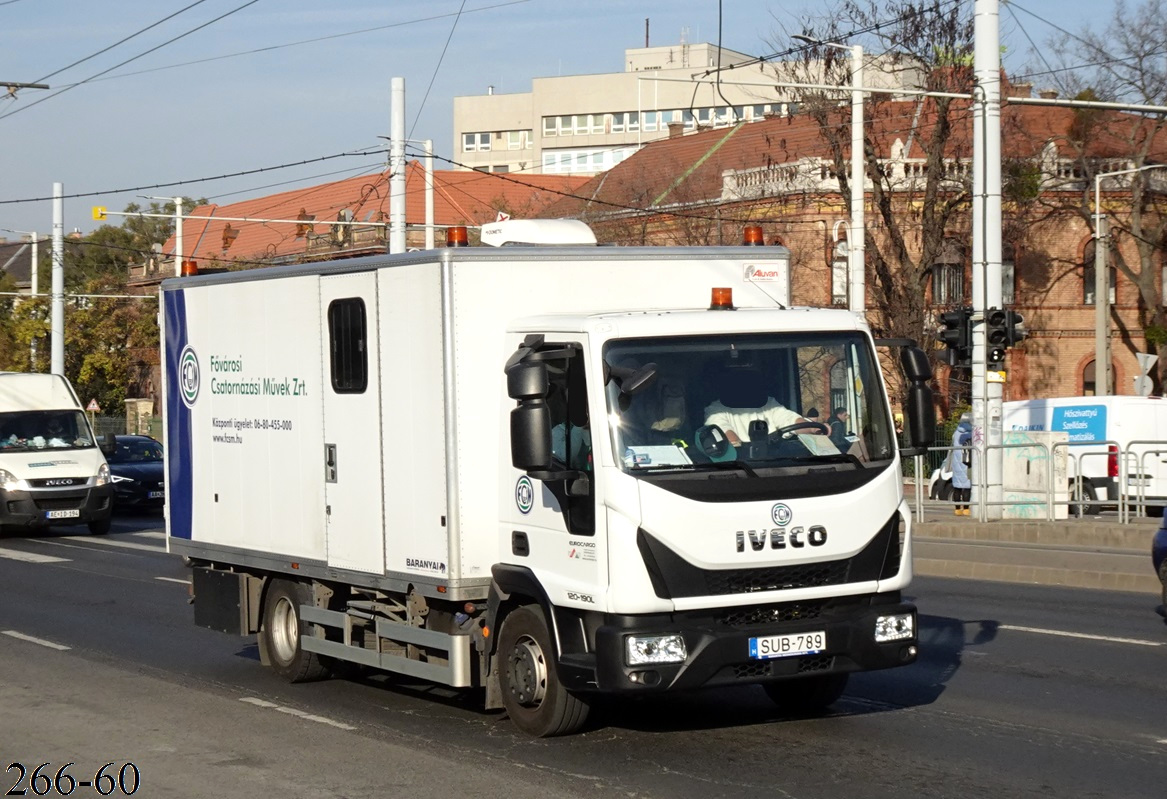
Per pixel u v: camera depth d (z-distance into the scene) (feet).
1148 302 144.77
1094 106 68.54
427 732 30.01
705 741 28.17
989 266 76.95
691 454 25.79
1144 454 71.97
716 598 25.44
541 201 197.36
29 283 342.64
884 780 24.80
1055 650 38.86
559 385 26.73
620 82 376.07
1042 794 23.68
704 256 30.78
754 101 354.33
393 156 96.73
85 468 86.53
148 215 124.16
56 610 53.16
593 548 25.62
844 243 138.10
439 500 28.94
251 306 35.88
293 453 34.35
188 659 41.50
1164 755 26.40
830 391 27.12
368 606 32.78
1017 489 76.59
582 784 24.90
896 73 132.05
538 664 27.99
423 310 29.22
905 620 26.86
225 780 26.05
